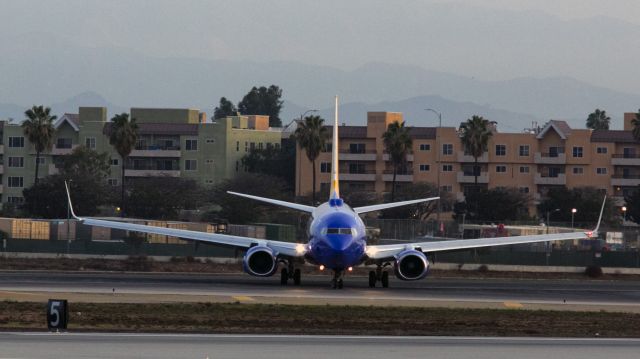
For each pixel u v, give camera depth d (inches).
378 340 6348.4
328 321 7076.8
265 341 6200.8
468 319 7313.0
